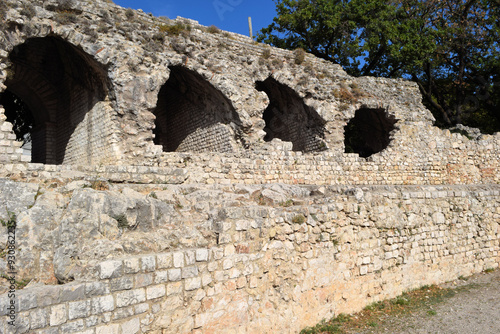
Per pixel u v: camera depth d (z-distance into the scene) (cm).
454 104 3812
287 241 747
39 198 598
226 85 1923
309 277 772
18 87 2127
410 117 2380
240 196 870
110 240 561
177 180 1198
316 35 3434
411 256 1016
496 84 3534
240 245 665
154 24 1856
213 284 609
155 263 542
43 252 534
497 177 2455
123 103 1633
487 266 1235
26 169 989
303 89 2222
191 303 575
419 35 3181
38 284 495
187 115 2328
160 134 2561
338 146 2238
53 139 2225
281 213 750
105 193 602
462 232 1176
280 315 702
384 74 3769
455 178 2336
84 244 538
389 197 1014
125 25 1698
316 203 881
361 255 896
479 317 830
